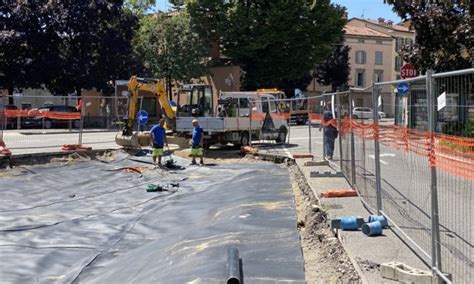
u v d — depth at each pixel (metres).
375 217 7.84
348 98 12.02
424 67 19.02
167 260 7.16
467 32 17.14
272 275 6.07
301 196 11.47
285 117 25.23
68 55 40.91
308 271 6.44
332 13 45.06
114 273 7.52
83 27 40.47
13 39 37.34
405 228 7.54
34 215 11.37
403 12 19.36
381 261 6.27
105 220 10.90
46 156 19.08
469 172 4.95
